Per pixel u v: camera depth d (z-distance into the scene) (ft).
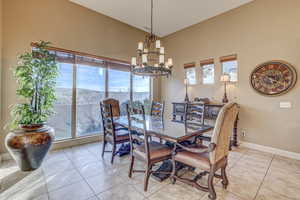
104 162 8.52
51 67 8.06
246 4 11.16
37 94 7.73
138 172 7.28
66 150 10.34
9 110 8.79
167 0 10.77
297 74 9.25
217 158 5.34
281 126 9.78
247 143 11.18
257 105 10.73
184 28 15.23
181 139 5.82
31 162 7.26
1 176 6.97
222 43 12.51
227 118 5.29
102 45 12.62
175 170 6.52
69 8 10.87
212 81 13.25
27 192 5.86
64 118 11.20
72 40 11.01
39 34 9.68
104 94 13.29
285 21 9.62
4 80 8.64
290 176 7.16
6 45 8.65
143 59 8.05
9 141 6.86
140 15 12.80
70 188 6.13
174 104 14.32
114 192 5.90
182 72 15.53
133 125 7.31
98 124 13.03
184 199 5.54
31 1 9.41
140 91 16.06
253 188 6.22
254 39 10.84
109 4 11.29
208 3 11.14
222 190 6.06
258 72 10.62
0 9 8.33
